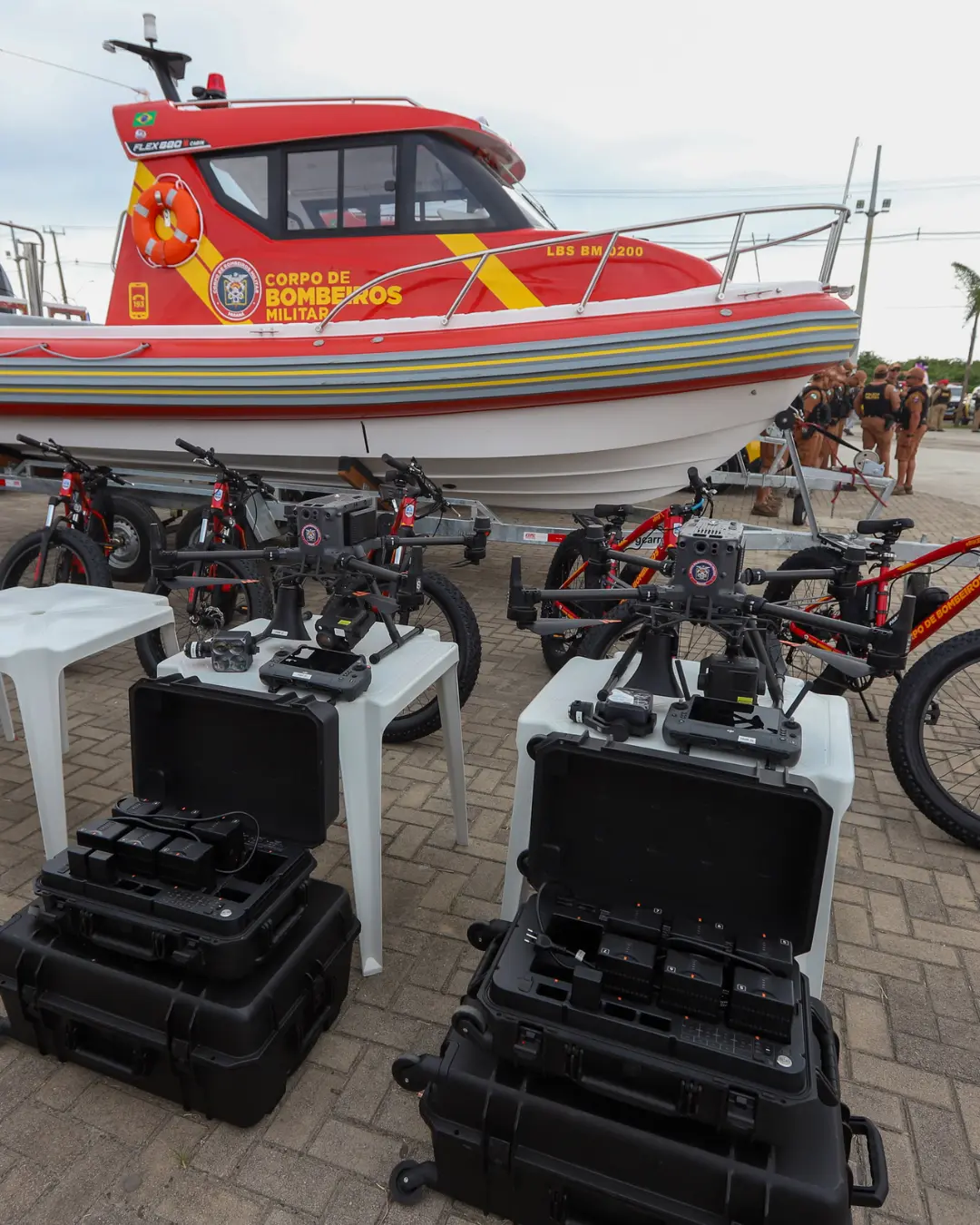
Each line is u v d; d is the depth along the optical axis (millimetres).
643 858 1625
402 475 3715
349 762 1956
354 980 2123
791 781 1512
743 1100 1304
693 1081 1329
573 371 4031
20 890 2441
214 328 4699
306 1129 1698
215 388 4543
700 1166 1327
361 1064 1860
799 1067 1324
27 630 2371
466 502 4398
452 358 4145
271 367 4418
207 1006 1612
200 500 4953
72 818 2857
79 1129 1688
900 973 2201
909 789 2736
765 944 1514
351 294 4344
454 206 4523
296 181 4652
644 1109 1386
